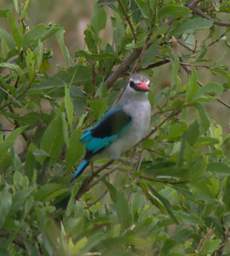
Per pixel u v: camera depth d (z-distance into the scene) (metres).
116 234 9.94
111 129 12.02
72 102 11.53
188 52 13.78
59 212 10.16
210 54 17.30
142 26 12.53
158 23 11.84
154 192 10.97
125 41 12.60
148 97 12.21
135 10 12.50
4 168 10.38
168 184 10.95
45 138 10.34
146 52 12.29
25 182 9.77
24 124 11.83
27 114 11.78
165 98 11.72
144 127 12.25
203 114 11.02
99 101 11.59
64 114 10.58
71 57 13.18
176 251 10.88
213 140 10.95
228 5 12.68
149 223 10.57
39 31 11.98
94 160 12.11
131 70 12.53
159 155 11.46
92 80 12.33
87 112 12.03
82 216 10.01
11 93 11.77
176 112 11.20
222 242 11.76
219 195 11.74
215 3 12.69
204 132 11.09
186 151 10.66
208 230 11.70
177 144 11.37
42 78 12.12
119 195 10.39
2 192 9.37
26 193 9.43
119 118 12.09
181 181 10.83
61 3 18.58
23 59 12.08
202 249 11.51
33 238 9.69
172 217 10.92
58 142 10.37
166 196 11.94
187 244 11.73
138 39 12.19
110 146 12.04
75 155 10.35
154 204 11.34
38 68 11.67
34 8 18.66
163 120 11.61
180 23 12.01
